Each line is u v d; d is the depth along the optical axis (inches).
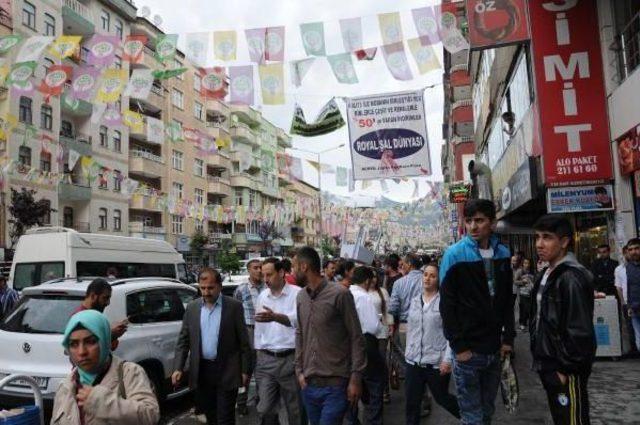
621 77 377.7
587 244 457.7
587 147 387.2
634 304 317.1
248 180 1972.2
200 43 292.8
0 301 402.6
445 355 197.5
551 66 393.7
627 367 314.8
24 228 913.5
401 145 427.5
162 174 1568.7
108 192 1344.7
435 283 207.5
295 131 405.1
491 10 392.8
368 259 442.0
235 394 204.7
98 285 208.5
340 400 164.1
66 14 1134.4
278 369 209.0
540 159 422.9
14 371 239.0
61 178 799.7
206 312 206.8
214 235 1877.5
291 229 2368.4
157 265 624.1
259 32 288.7
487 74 838.5
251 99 298.8
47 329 246.4
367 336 224.4
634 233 361.7
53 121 1084.5
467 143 1368.1
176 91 1435.8
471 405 156.5
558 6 393.1
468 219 160.7
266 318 195.8
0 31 927.7
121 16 1379.2
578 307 135.9
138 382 108.3
